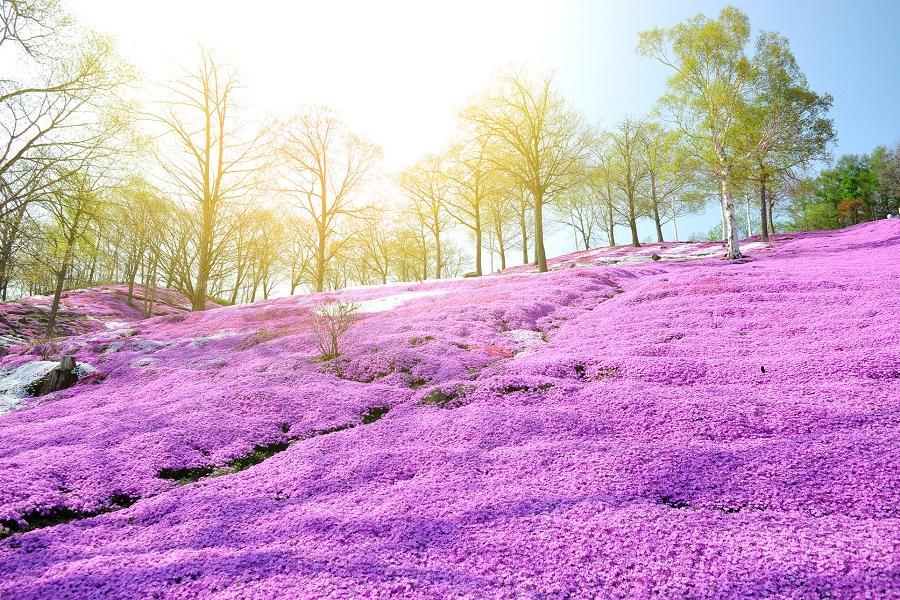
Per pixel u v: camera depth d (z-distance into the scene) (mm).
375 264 73188
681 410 6805
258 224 44875
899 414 5922
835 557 3662
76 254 25594
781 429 5984
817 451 5328
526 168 39094
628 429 6602
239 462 7270
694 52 32875
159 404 9930
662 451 5734
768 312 12242
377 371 11250
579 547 4141
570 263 46562
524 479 5562
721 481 5035
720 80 32875
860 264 20062
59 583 4000
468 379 9906
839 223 73312
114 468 6762
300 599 3609
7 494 5824
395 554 4250
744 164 32375
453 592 3658
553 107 38500
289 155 39500
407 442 7215
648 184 55938
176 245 38719
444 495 5309
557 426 6949
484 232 64000
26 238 21953
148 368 14477
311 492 5828
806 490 4691
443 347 12328
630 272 24312
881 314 10508
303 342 15305
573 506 4809
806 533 4039
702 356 9422
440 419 7855
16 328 33062
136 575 4078
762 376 7922
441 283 29688
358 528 4766
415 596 3627
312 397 9523
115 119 22531
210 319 23953
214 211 35062
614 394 7762
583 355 10336
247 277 63969
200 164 34406
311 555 4254
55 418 10594
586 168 41281
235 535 4848
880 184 68750
